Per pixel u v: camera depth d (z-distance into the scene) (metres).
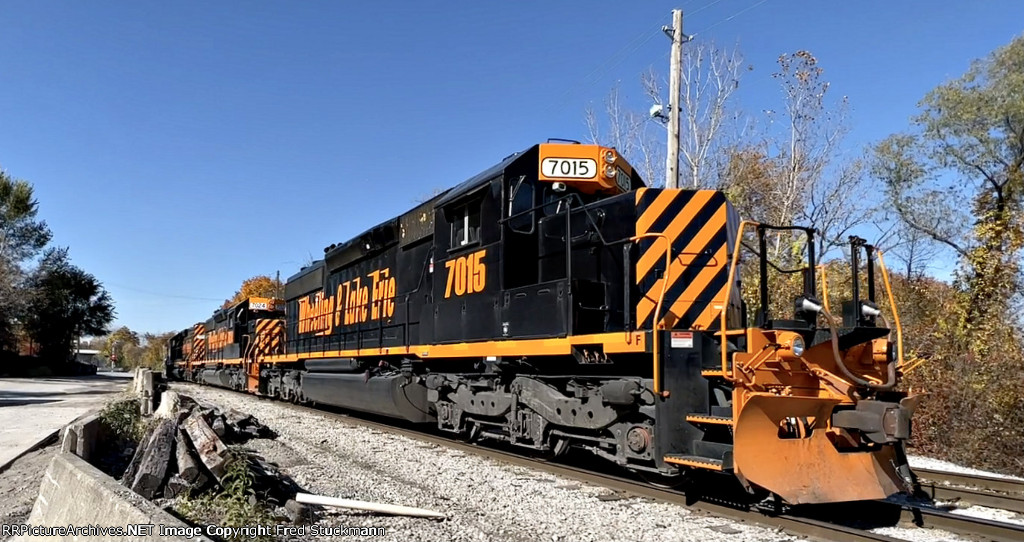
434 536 6.00
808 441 6.41
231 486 6.70
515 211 9.49
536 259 9.69
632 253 8.11
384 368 13.35
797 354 6.48
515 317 8.98
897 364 7.02
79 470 5.69
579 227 9.06
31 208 50.62
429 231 11.61
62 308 53.94
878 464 6.73
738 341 6.67
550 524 6.38
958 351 13.58
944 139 22.12
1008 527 5.99
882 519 6.86
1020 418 10.99
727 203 8.60
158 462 7.28
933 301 15.81
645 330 7.13
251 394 24.97
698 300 8.17
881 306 16.52
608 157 9.51
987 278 14.30
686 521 6.44
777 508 6.54
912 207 22.27
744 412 6.11
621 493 7.54
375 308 13.81
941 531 6.39
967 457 11.11
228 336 28.56
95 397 23.59
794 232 21.66
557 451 9.02
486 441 11.55
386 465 9.30
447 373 11.23
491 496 7.43
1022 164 20.44
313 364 17.62
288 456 10.14
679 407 6.87
